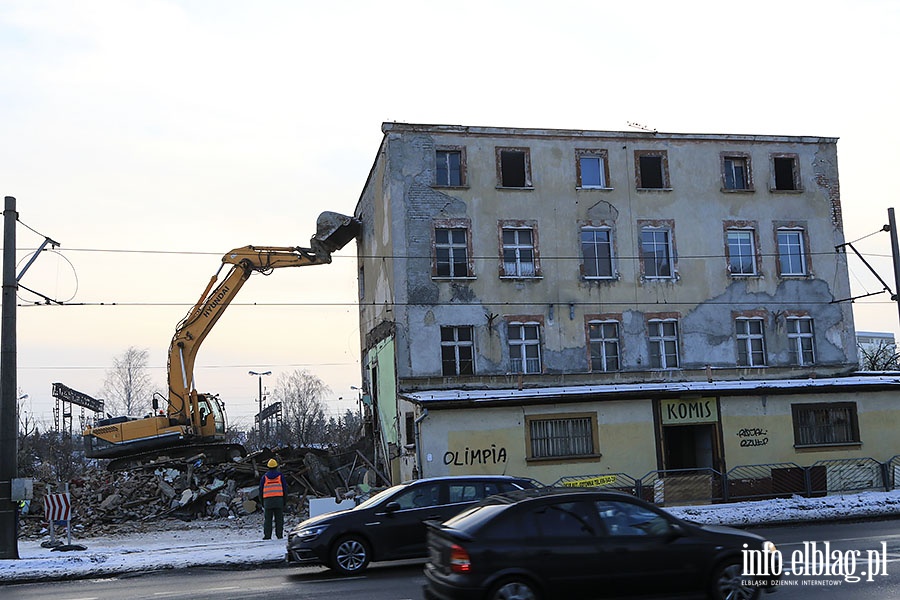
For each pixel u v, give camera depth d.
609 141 35.12
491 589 10.10
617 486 29.06
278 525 22.56
